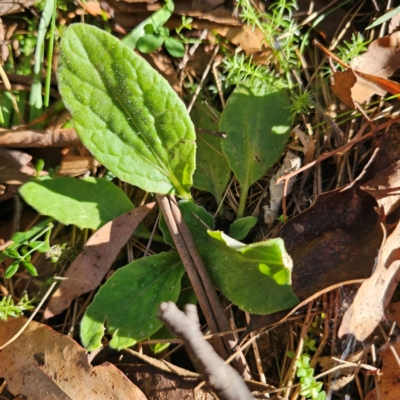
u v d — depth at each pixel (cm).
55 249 35
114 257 34
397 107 35
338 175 35
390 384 32
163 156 34
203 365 31
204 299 33
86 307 35
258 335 33
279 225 35
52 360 33
